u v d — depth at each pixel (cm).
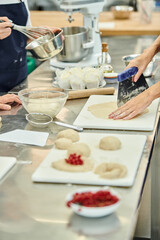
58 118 175
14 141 151
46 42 192
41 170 125
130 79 182
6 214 107
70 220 104
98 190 108
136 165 127
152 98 166
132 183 118
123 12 412
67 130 149
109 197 104
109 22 408
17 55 236
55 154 136
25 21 242
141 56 195
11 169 131
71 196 106
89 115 173
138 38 371
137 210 110
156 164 227
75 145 135
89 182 118
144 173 125
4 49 232
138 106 166
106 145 138
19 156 140
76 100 198
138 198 112
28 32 194
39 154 141
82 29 248
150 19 392
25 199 114
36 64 354
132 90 183
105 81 220
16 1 234
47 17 414
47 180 121
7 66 236
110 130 162
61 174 122
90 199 104
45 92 177
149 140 151
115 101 189
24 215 106
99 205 103
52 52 197
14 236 99
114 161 130
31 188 119
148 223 189
